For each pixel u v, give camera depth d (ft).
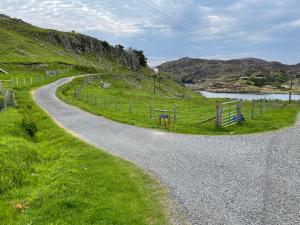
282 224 37.70
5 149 61.52
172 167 59.11
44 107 140.26
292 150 71.15
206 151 70.54
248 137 85.40
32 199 43.75
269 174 55.06
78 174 53.21
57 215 38.86
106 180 50.70
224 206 42.47
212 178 53.11
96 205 41.34
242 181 51.72
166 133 91.45
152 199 44.47
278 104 198.59
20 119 98.99
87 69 448.65
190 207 42.11
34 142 85.35
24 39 594.24
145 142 80.12
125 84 387.55
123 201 43.21
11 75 306.76
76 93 207.21
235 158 64.90
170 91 528.22
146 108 166.50
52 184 47.85
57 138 86.02
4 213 39.50
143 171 56.44
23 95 171.94
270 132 92.73
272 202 43.73
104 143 79.00
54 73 345.92
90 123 106.32
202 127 99.50
